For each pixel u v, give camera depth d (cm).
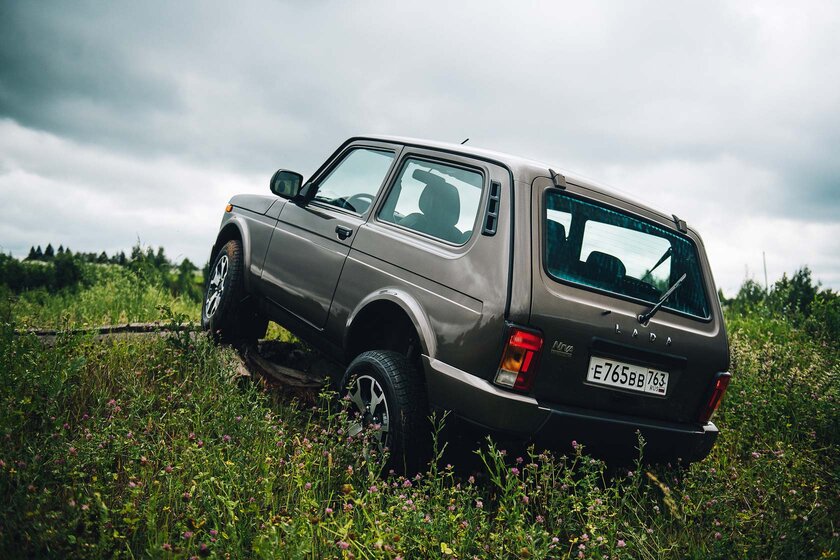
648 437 326
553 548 257
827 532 293
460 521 266
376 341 391
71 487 252
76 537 221
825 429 438
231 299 498
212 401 375
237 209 553
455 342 312
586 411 310
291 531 223
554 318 300
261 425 340
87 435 286
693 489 325
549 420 295
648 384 333
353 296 384
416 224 370
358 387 354
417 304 338
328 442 331
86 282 1166
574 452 310
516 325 294
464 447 358
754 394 468
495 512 305
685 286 367
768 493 321
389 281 361
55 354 376
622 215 352
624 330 320
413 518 251
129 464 282
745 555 273
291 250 455
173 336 453
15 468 258
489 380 298
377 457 323
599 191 349
